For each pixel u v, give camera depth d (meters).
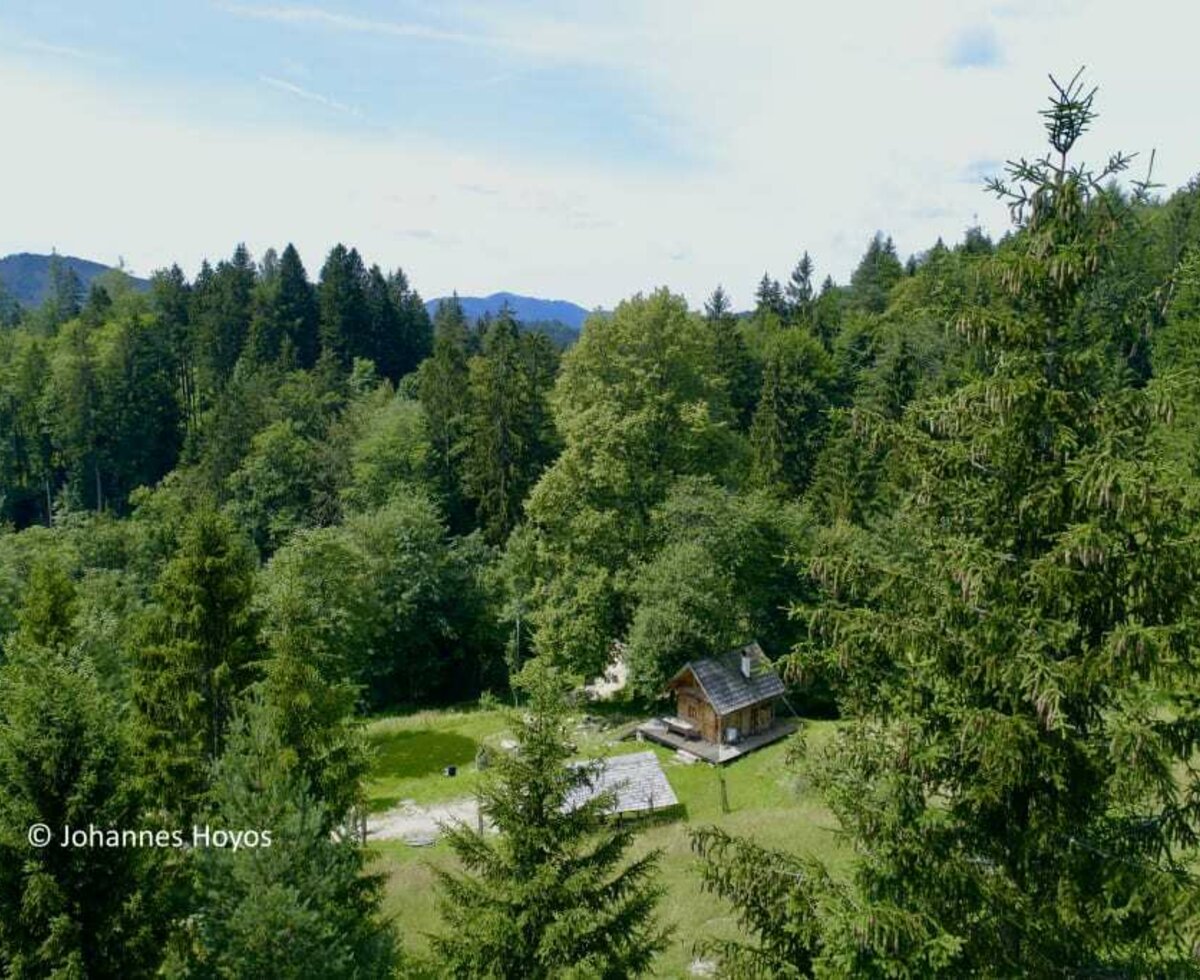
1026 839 7.61
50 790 11.65
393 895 22.30
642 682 36.62
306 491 66.69
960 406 8.07
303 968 11.77
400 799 31.97
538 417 60.69
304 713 18.78
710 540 38.31
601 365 43.84
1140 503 6.89
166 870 13.24
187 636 23.11
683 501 39.22
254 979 11.61
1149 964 7.36
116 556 58.22
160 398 86.69
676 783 31.33
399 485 58.50
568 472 42.31
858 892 8.13
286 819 12.85
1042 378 7.72
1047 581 7.30
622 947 11.55
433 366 67.62
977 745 7.52
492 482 57.81
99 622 33.53
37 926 11.30
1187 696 7.19
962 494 8.35
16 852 11.27
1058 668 7.11
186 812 21.23
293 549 41.69
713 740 34.12
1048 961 7.47
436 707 48.22
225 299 100.19
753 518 40.31
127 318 91.69
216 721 23.05
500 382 58.06
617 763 28.81
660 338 43.47
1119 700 7.48
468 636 50.16
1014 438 7.87
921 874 7.98
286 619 20.22
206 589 23.20
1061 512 7.59
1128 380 8.01
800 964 8.84
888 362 54.06
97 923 11.59
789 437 61.66
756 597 40.72
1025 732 7.14
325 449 66.75
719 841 9.19
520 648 47.59
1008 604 7.75
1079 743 7.43
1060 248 7.40
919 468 8.48
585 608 39.47
